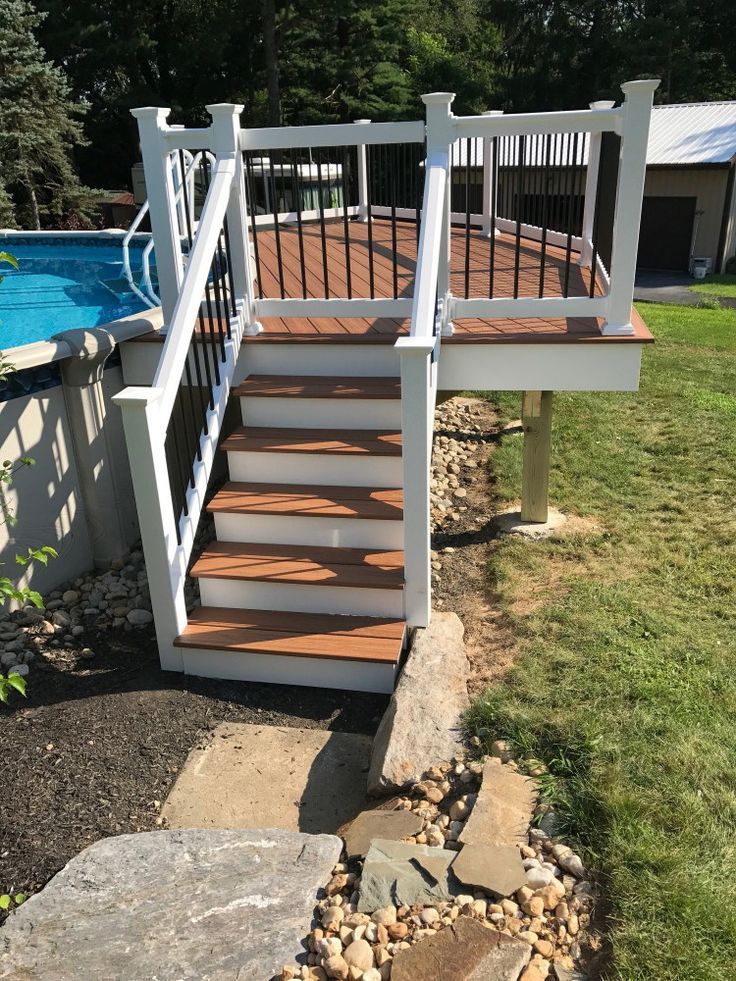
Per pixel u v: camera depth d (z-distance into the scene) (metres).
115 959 1.99
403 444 3.10
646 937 1.93
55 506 4.06
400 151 9.79
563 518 4.79
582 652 3.22
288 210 8.82
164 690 3.24
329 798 2.69
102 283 7.38
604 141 4.40
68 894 2.16
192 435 4.98
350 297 4.10
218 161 3.83
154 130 3.87
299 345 3.99
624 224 3.57
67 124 15.11
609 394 7.20
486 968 1.85
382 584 3.26
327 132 3.77
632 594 3.77
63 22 19.61
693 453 5.77
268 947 2.00
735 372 8.13
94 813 2.56
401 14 23.27
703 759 2.53
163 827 2.54
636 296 15.92
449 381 3.88
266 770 2.81
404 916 2.04
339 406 3.77
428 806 2.46
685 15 27.02
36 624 3.81
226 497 3.58
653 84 3.29
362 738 2.98
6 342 5.30
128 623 3.83
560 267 5.42
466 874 2.12
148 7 21.20
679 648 3.25
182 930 2.05
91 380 4.06
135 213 16.17
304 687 3.29
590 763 2.53
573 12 29.53
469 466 6.02
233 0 20.86
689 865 2.13
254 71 23.06
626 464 5.60
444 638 3.30
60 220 16.05
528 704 2.87
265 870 2.22
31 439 3.86
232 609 3.48
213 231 3.61
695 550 4.29
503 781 2.49
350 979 1.88
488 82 31.72
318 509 3.43
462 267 5.46
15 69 14.18
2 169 14.31
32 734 2.93
